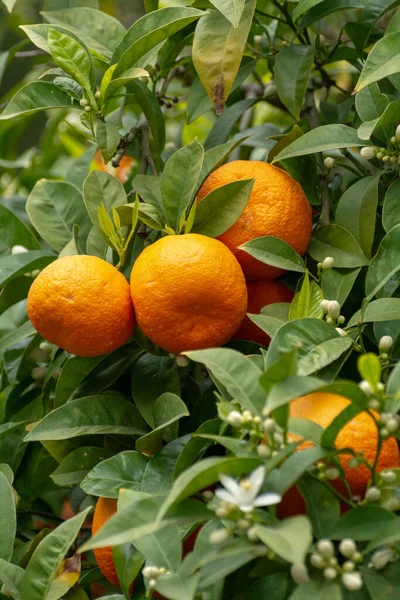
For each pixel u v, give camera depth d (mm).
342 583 631
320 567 631
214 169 832
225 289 747
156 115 898
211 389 815
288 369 610
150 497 647
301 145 814
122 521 635
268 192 802
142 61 858
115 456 771
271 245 787
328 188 904
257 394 661
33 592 730
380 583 634
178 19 833
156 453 758
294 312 767
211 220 795
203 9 905
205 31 859
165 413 770
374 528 638
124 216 819
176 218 803
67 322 757
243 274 802
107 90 852
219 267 747
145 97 891
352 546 625
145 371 825
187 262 741
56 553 735
